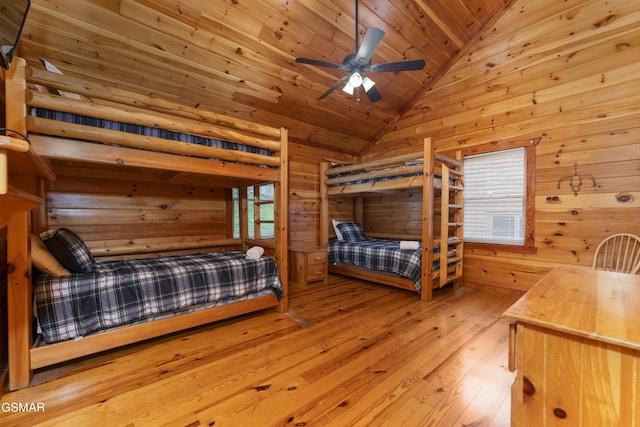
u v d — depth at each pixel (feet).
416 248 11.83
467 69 12.81
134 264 8.13
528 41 11.11
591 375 2.53
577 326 2.60
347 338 7.58
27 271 5.52
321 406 4.94
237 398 5.15
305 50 10.20
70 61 8.16
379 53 11.32
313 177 15.80
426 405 4.97
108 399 5.12
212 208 12.30
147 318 7.06
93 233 9.58
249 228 14.02
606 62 9.55
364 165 13.33
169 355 6.68
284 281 9.60
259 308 8.98
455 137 13.35
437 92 13.91
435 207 14.42
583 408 2.57
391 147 15.99
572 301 3.34
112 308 6.43
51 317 5.81
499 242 12.17
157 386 5.50
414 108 14.87
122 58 8.48
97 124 6.28
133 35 8.01
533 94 11.06
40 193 5.94
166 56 8.82
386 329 8.14
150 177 10.25
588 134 9.86
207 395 5.23
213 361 6.42
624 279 4.46
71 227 9.20
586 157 9.91
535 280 11.07
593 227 9.77
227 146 8.40
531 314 2.91
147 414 4.75
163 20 7.94
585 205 9.93
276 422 4.57
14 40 3.86
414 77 13.26
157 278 7.11
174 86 9.86
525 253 11.32
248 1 8.25
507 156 11.94
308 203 15.60
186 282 7.54
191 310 7.77
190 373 5.94
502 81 11.83
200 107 11.05
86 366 6.19
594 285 4.09
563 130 10.38
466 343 7.29
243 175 8.75
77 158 6.01
